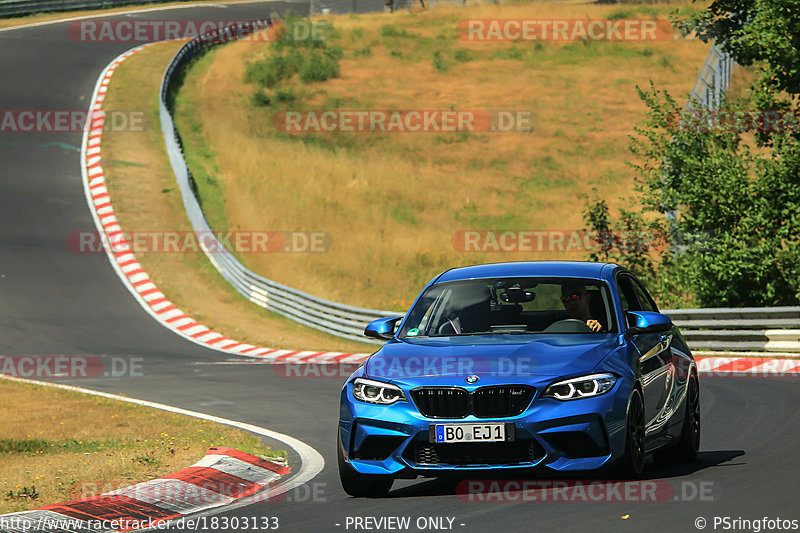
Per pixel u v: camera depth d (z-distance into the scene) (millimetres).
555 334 28031
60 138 161125
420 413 25578
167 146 153125
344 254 119562
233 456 34312
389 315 89812
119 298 106562
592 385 25375
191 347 88250
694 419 31719
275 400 54156
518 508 24328
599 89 197500
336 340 94938
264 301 107188
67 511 27312
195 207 122312
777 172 72062
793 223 71375
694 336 71000
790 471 27656
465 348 26828
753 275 72875
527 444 25031
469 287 30188
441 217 134625
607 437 25266
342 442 26922
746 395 46469
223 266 116000
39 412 50438
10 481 31516
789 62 72500
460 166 159125
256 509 27000
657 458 31594
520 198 142875
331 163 153875
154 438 40531
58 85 189375
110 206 133750
